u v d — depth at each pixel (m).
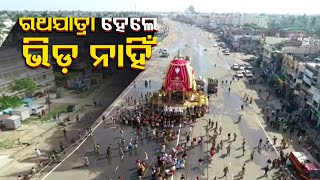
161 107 67.31
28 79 79.50
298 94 74.75
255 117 68.25
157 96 72.19
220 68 116.25
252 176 45.50
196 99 70.38
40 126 65.12
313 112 65.19
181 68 67.25
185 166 47.66
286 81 83.56
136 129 60.38
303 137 58.97
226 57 140.62
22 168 47.81
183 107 65.62
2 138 59.28
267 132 60.56
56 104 78.12
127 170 46.50
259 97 82.81
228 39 190.75
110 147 52.28
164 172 45.84
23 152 53.50
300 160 46.41
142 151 52.09
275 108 74.38
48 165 47.88
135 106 71.75
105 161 48.97
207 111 70.44
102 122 63.88
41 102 79.00
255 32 176.62
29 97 81.94
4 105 68.25
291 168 48.09
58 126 64.94
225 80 98.69
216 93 84.75
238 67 114.75
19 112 67.06
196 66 118.56
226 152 52.22
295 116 68.94
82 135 58.62
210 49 164.00
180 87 68.06
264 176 45.66
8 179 44.69
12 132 62.00
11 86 77.25
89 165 47.75
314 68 68.38
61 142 56.28
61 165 47.81
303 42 119.00
